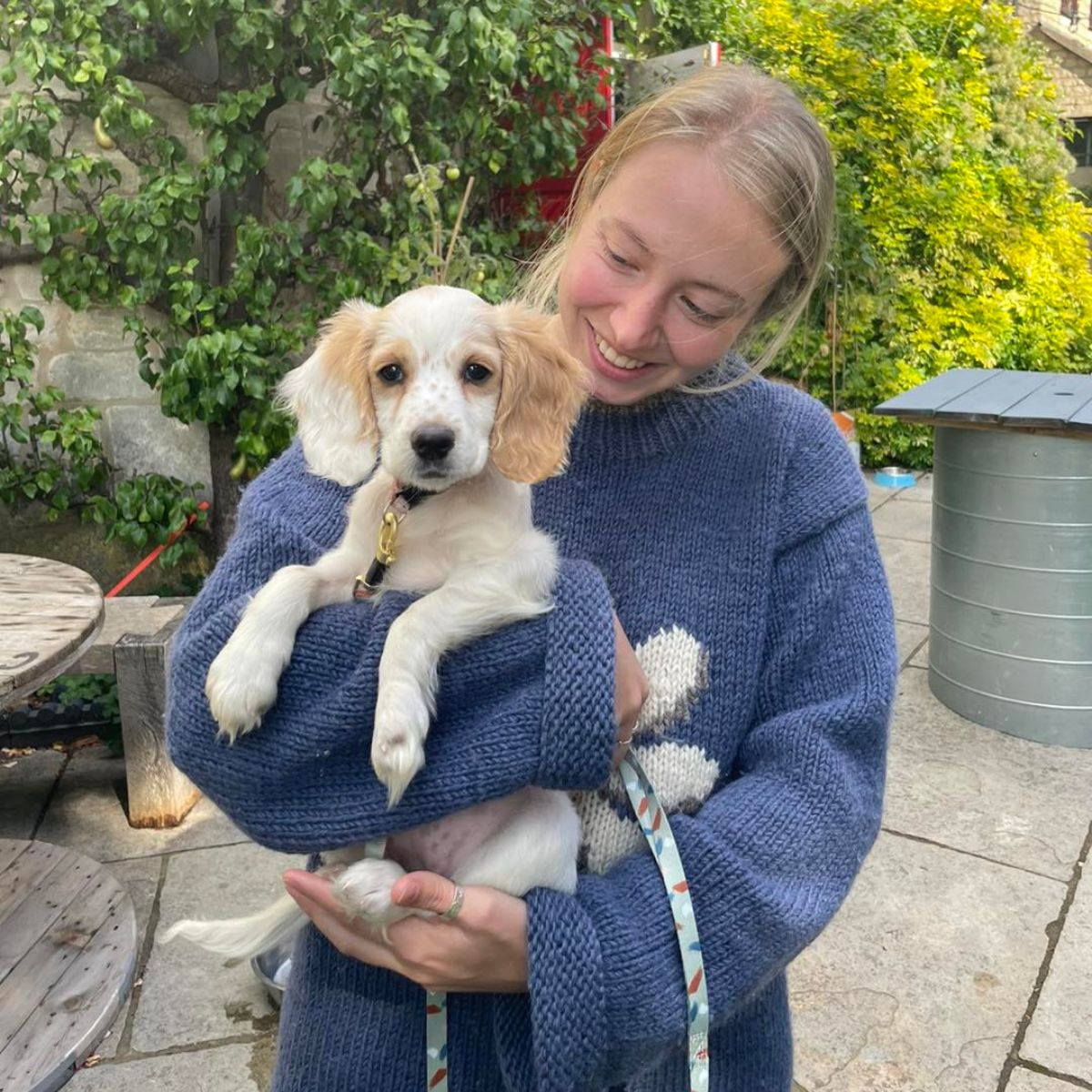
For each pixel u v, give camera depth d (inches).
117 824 134.3
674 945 42.8
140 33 174.7
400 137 178.4
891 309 309.0
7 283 192.4
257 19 168.9
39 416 195.6
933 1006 100.1
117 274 192.7
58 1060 70.9
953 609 160.9
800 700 51.0
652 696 49.6
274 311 195.2
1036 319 347.3
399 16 174.4
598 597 45.3
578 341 54.3
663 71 225.0
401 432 50.4
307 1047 49.6
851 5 319.0
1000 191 358.9
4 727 151.1
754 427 54.1
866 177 309.7
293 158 200.1
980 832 129.9
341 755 44.5
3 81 181.9
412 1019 48.3
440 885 41.6
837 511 53.0
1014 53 384.2
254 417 189.8
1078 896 116.6
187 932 55.4
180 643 50.0
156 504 199.6
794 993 101.9
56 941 82.8
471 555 49.0
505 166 206.2
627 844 49.7
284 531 54.1
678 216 47.4
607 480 53.5
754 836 45.3
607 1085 42.3
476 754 42.9
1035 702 152.1
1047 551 146.8
